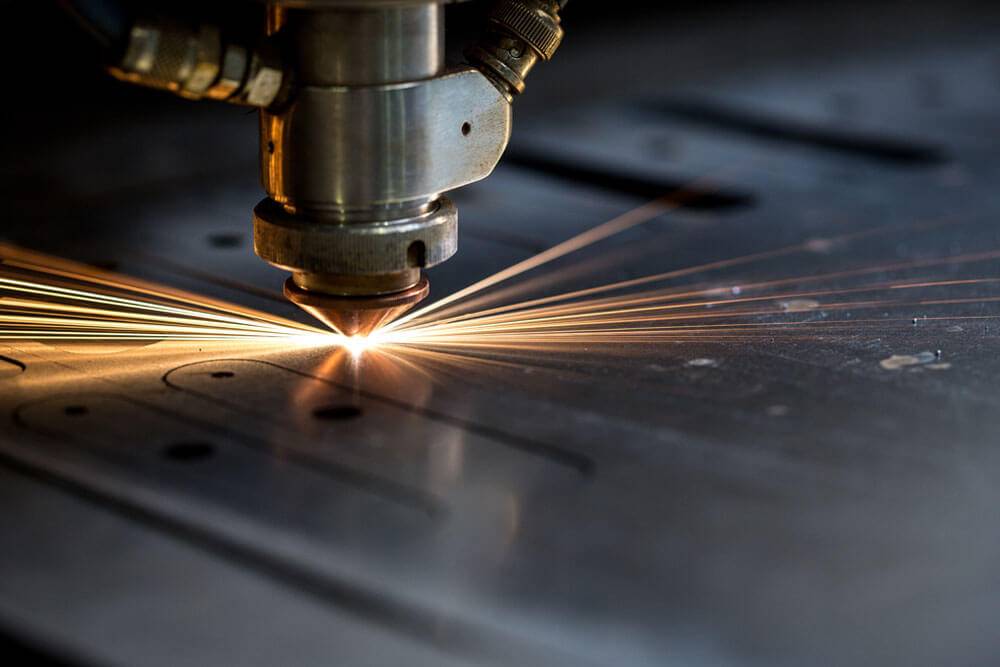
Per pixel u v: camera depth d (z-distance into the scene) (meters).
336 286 0.42
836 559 0.36
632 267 0.52
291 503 0.37
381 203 0.41
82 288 0.49
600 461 0.39
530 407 0.41
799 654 0.33
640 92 0.74
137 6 0.39
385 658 0.33
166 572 0.35
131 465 0.39
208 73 0.39
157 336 0.45
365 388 0.42
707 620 0.34
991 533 0.36
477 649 0.33
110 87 0.73
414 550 0.36
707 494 0.38
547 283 0.50
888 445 0.40
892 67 0.81
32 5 0.70
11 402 0.41
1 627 0.34
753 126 0.68
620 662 0.33
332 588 0.35
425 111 0.41
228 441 0.40
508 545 0.36
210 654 0.33
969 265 0.52
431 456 0.39
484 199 0.58
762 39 0.88
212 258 0.52
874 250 0.53
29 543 0.36
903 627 0.34
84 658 0.33
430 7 0.41
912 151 0.65
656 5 0.97
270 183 0.42
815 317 0.47
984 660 0.33
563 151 0.64
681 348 0.45
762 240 0.54
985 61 0.83
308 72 0.40
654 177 0.61
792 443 0.40
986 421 0.41
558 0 0.43
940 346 0.45
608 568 0.35
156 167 0.61
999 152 0.64
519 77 0.43
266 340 0.45
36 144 0.64
